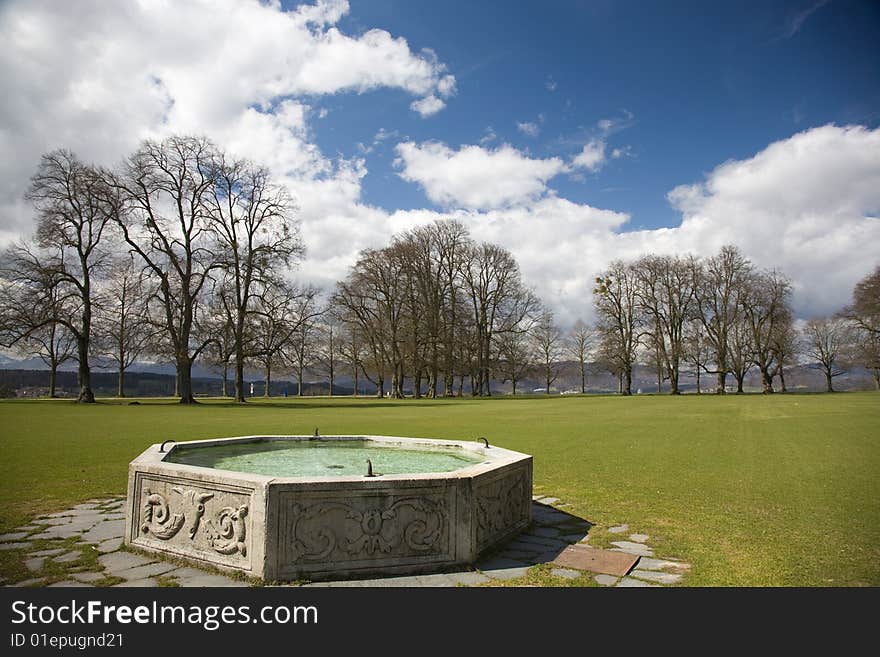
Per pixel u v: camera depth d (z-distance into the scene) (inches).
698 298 2420.0
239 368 1724.9
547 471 466.3
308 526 214.1
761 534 282.0
